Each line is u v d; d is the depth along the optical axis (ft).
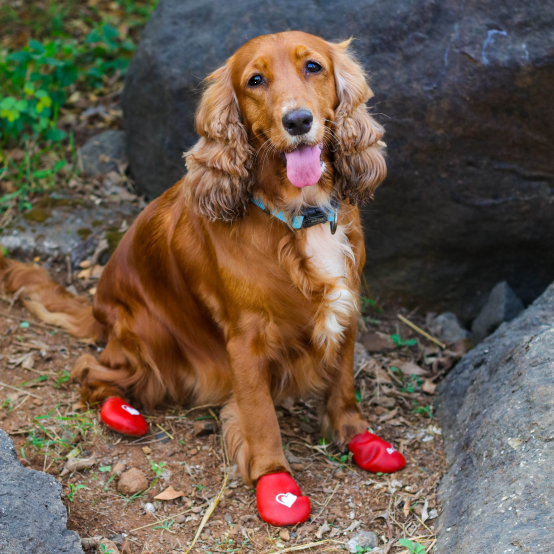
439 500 6.35
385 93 7.14
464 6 7.04
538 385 6.21
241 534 6.25
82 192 8.07
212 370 6.77
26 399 6.81
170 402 6.97
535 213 7.25
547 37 6.96
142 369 6.84
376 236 7.43
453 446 6.56
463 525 6.05
